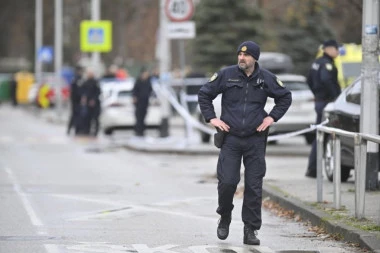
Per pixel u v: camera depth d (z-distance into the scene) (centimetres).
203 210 3262
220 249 2473
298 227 2880
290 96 2497
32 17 18488
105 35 9350
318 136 3130
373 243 2392
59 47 11338
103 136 7738
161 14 6538
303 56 11581
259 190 2509
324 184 3753
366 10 3362
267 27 11888
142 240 2619
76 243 2555
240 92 2473
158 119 7712
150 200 3519
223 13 11181
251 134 2478
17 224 2891
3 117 11788
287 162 4912
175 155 5612
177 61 15475
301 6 7050
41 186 3941
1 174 4428
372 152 3378
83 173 4509
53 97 13200
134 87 7106
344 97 3756
